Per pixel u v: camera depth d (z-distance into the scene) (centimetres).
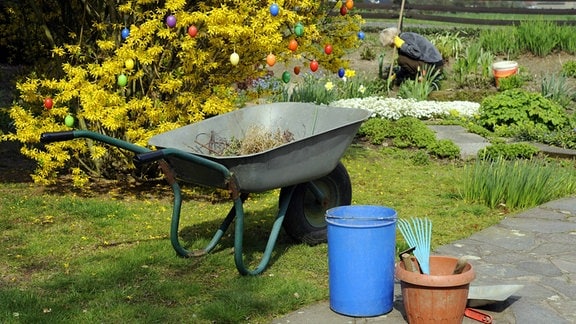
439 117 1202
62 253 597
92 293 508
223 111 768
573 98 1365
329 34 878
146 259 572
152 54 719
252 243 624
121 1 763
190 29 670
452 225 687
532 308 481
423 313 436
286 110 623
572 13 1961
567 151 1002
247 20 743
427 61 1467
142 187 823
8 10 843
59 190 797
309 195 618
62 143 752
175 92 791
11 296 493
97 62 778
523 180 753
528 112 1132
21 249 602
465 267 448
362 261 465
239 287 516
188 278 538
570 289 516
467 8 1989
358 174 898
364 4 2050
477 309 482
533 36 1669
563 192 797
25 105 832
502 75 1452
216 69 788
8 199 752
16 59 974
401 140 1039
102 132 795
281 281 529
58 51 742
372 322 465
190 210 734
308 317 473
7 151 991
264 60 795
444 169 938
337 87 1347
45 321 456
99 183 834
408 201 778
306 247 610
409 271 445
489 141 1045
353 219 466
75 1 813
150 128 781
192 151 582
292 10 789
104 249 607
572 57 1656
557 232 651
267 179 530
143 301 494
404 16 2028
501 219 706
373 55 1700
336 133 550
